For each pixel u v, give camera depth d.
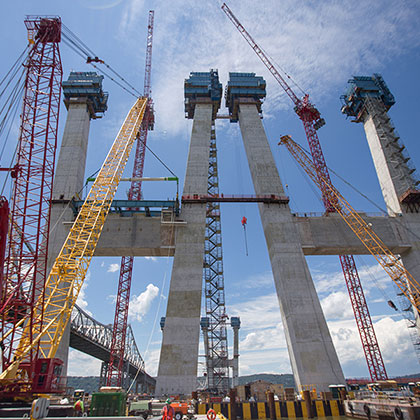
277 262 61.03
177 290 56.81
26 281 31.86
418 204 72.62
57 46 39.22
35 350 34.06
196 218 64.06
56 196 64.31
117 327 85.25
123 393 25.44
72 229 49.22
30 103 36.75
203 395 44.84
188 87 82.25
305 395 38.69
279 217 65.62
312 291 58.25
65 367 50.66
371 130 85.44
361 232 67.62
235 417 36.66
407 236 68.56
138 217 64.62
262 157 72.81
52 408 21.22
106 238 62.50
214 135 88.94
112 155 60.22
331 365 51.91
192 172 69.75
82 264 45.53
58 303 47.09
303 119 104.12
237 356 108.25
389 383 48.84
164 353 51.69
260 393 45.78
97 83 79.25
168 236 62.66
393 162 78.31
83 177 72.12
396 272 67.25
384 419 31.16
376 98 87.75
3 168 32.47
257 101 82.75
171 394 48.53
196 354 51.69
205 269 76.38
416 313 69.50
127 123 66.31
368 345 87.81
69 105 76.44
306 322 55.25
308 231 66.62
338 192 80.56
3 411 19.55
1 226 18.69
